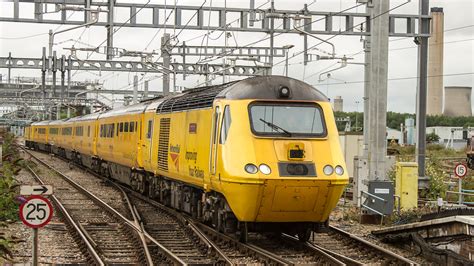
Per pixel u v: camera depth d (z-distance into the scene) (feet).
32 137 250.78
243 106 46.24
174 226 59.31
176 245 49.83
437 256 43.39
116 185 99.40
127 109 93.45
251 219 45.44
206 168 49.90
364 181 63.87
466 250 42.96
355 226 61.11
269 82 47.37
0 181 65.31
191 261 43.24
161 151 67.05
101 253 45.65
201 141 51.85
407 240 50.01
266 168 44.14
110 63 120.98
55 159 182.19
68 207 73.41
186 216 62.03
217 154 47.29
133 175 88.28
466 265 39.52
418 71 82.58
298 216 45.78
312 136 46.19
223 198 48.91
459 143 267.80
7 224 54.90
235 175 44.42
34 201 34.88
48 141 205.57
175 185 64.90
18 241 44.60
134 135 83.30
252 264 42.06
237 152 45.03
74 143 147.95
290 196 44.50
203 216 54.54
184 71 106.73
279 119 46.26
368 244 47.29
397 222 59.52
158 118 69.97
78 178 116.16
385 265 42.45
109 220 63.41
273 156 44.73
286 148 45.09
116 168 102.32
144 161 76.89
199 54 101.30
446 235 45.16
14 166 76.28
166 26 81.20
